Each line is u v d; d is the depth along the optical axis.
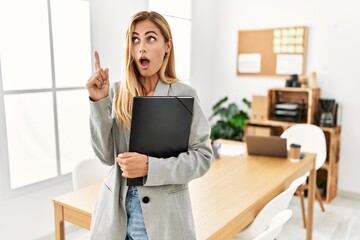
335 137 3.46
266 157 2.56
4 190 2.38
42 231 2.63
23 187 2.48
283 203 1.71
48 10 2.55
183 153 1.08
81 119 2.89
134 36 1.08
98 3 2.86
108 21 2.97
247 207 1.65
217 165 2.36
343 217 3.18
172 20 3.74
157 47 1.07
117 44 3.08
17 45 2.40
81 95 2.86
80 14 2.76
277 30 3.86
